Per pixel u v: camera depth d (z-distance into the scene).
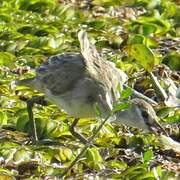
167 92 16.72
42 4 21.39
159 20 20.86
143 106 14.73
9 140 14.41
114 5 22.39
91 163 13.69
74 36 19.41
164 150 14.49
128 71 17.36
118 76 14.84
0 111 14.99
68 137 14.83
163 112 15.78
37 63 17.53
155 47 19.34
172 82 17.08
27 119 14.96
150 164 13.98
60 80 14.38
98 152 14.06
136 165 13.69
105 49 18.83
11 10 20.70
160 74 17.39
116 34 19.77
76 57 14.57
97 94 14.32
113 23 20.86
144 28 20.42
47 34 19.34
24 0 21.45
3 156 13.73
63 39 18.83
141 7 22.47
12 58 17.61
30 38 18.84
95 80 14.37
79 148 14.20
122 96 13.16
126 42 19.17
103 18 21.27
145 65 16.77
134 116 14.69
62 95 14.39
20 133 14.73
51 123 14.93
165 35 20.52
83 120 15.26
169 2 22.80
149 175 13.27
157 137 14.71
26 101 15.53
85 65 14.43
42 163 13.68
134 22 20.58
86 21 20.52
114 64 16.28
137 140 14.66
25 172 13.38
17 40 18.75
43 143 14.52
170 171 13.72
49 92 14.55
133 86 16.80
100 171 13.60
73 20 20.83
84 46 14.52
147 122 14.71
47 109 15.61
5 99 15.69
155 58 17.97
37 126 14.88
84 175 13.41
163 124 15.45
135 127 14.94
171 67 18.06
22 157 13.75
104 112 14.39
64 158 13.88
